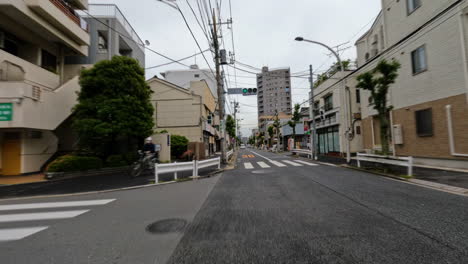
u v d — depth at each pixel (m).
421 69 8.91
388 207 3.92
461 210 3.65
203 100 21.08
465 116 7.20
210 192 5.66
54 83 11.32
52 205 4.81
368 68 12.45
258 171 9.58
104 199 5.25
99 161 10.18
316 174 8.15
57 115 10.12
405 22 9.80
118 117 9.67
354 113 15.23
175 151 15.99
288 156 19.44
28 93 8.52
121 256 2.45
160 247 2.64
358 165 9.66
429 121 8.53
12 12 8.82
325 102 18.20
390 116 10.73
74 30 11.41
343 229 2.98
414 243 2.51
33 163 9.73
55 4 10.08
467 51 7.17
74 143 12.45
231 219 3.53
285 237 2.78
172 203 4.67
